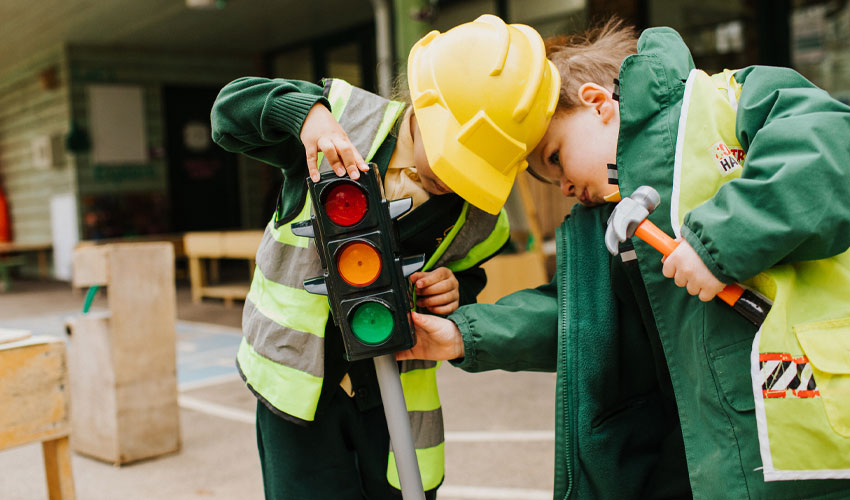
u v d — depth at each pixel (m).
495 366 1.45
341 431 1.58
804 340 1.08
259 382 1.50
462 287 1.65
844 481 1.10
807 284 1.13
